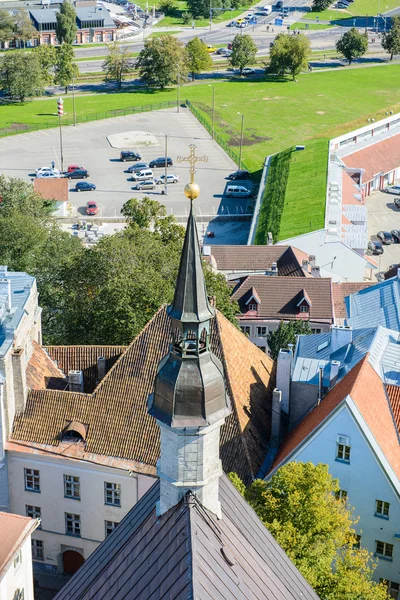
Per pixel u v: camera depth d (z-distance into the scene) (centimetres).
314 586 5616
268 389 8188
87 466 7669
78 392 8050
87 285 11062
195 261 3559
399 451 6975
